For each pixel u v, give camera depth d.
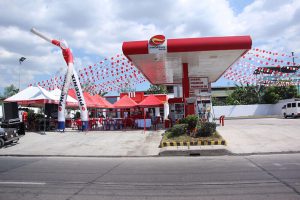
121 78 26.66
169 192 6.81
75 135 19.67
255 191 6.64
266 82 40.09
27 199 6.52
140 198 6.41
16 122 18.17
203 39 18.45
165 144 14.45
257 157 11.81
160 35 18.72
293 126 20.52
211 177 8.21
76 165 11.01
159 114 36.56
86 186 7.59
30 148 15.47
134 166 10.52
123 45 19.06
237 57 21.27
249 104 56.09
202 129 15.31
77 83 22.83
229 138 16.27
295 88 53.38
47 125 23.08
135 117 25.84
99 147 15.30
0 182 8.16
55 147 15.61
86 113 22.81
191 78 22.80
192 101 21.52
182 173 8.92
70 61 22.47
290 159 10.92
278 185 7.08
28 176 8.95
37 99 22.11
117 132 20.92
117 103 25.17
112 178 8.50
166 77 31.48
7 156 13.84
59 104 22.22
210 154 12.99
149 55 19.89
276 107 53.00
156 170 9.58
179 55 20.19
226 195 6.41
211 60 22.23
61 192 7.04
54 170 9.96
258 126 21.44
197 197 6.34
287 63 23.80
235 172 8.80
